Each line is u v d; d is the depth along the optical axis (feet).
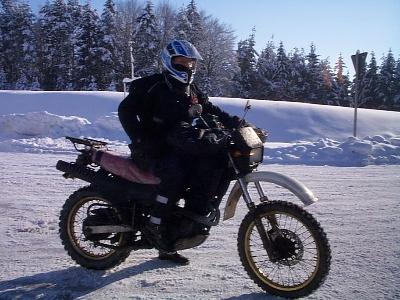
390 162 38.06
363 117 65.05
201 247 17.33
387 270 14.87
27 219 20.48
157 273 14.92
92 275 14.79
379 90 216.54
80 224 16.92
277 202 13.38
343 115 65.21
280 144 44.78
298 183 13.24
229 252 16.78
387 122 64.49
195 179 14.16
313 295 13.10
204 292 13.47
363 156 38.81
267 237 13.43
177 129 14.12
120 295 13.30
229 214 14.42
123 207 14.99
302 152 40.11
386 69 217.36
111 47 170.50
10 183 27.68
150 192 14.57
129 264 15.76
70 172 15.88
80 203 15.81
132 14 184.75
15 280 14.33
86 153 15.87
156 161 14.57
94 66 168.55
